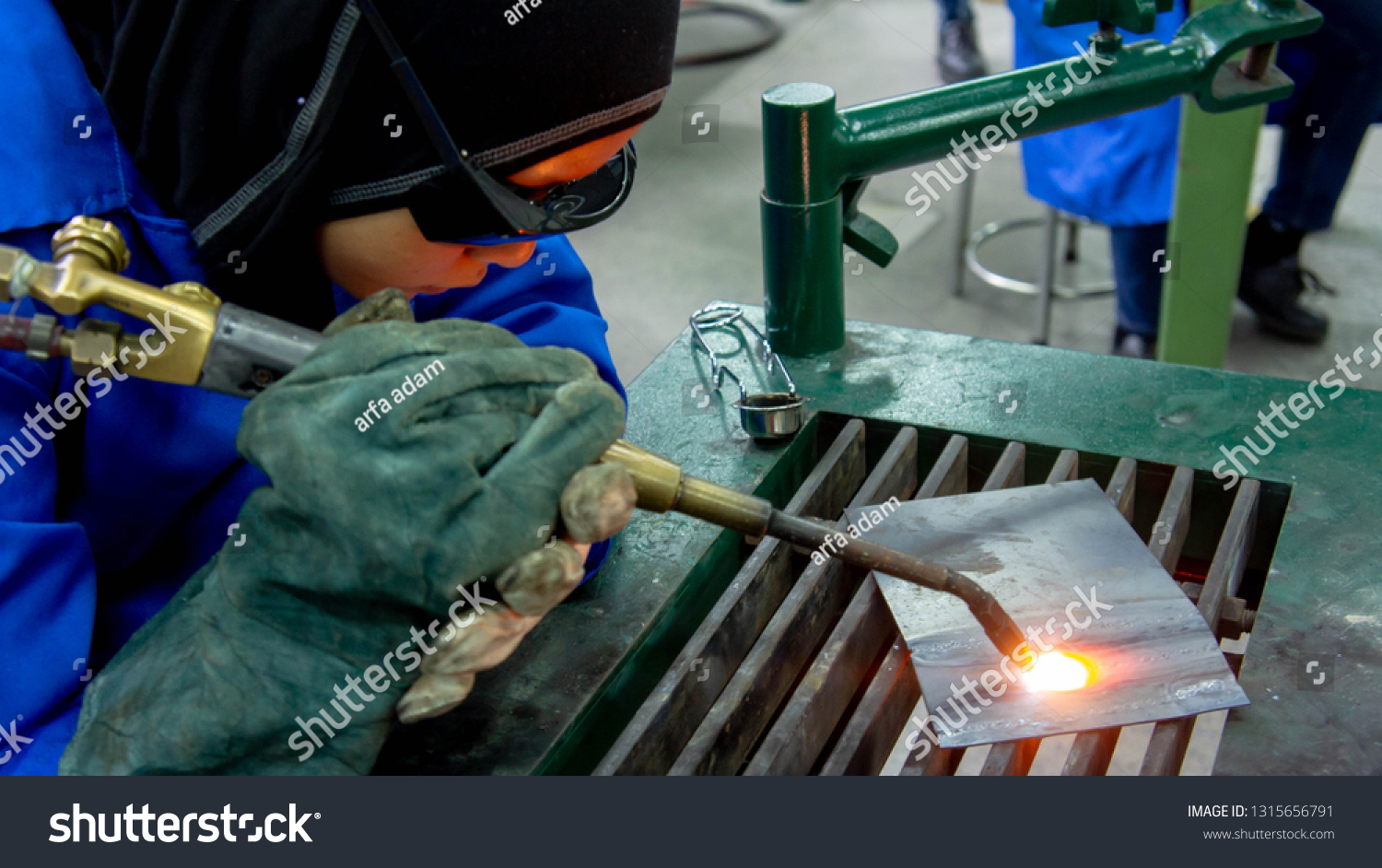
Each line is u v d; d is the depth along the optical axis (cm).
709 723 68
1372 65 198
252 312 58
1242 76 103
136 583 80
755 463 94
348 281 73
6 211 65
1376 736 66
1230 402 97
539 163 65
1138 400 98
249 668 58
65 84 69
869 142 98
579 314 87
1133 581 79
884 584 81
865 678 86
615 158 75
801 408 95
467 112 61
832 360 108
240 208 65
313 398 54
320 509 54
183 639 61
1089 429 95
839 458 93
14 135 66
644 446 97
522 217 63
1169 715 68
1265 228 247
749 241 306
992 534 84
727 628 76
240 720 58
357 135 62
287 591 58
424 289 75
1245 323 264
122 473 73
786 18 421
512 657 75
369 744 60
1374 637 73
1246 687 70
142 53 62
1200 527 93
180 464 74
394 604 56
